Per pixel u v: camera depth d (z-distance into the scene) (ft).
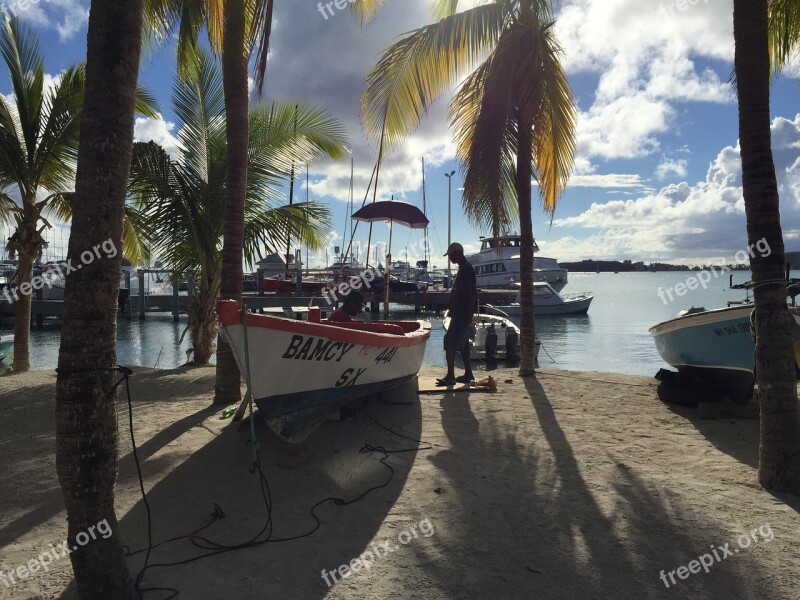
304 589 9.79
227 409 22.02
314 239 39.81
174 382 30.25
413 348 23.04
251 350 14.53
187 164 35.40
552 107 27.61
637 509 13.00
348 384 18.52
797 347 20.80
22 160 34.76
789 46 22.58
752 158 14.48
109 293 8.66
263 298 108.37
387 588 9.82
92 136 8.38
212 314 40.11
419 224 35.32
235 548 11.16
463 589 9.80
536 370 33.91
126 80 8.57
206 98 34.94
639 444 18.12
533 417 21.65
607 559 10.78
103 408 8.69
